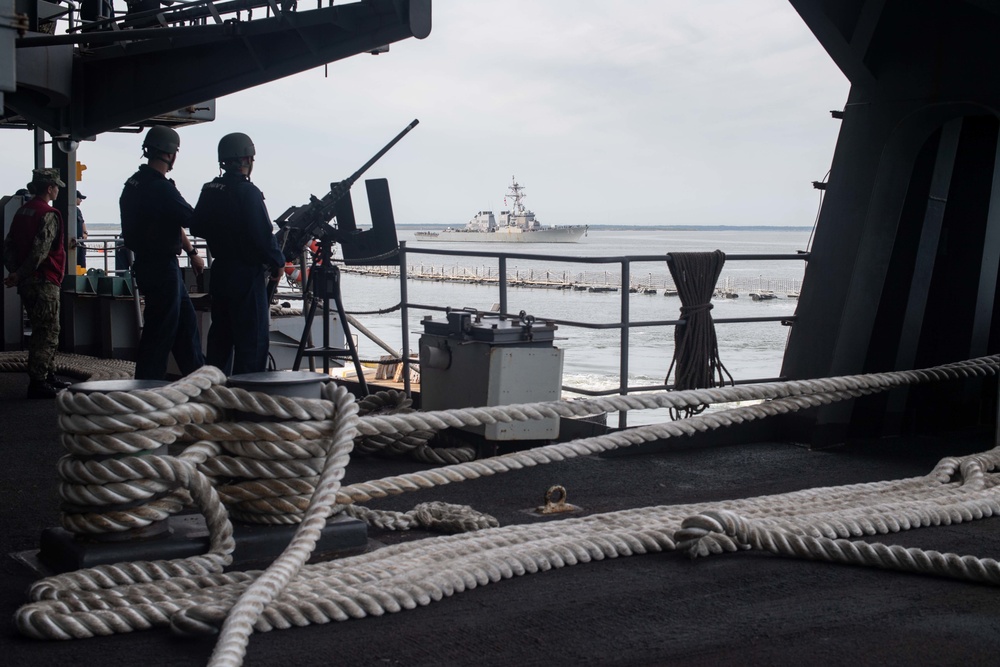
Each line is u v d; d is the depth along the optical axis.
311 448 3.68
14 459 5.60
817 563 3.75
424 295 40.38
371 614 3.12
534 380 5.87
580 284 55.84
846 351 6.39
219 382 3.64
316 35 8.52
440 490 5.12
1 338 10.70
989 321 6.72
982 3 5.30
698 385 6.49
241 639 2.64
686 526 3.80
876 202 6.25
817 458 6.02
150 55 10.27
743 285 56.84
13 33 7.20
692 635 2.99
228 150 6.29
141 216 6.61
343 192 6.99
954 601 3.32
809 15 6.07
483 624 3.07
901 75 6.05
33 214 7.74
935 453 6.18
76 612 2.97
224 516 3.50
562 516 4.61
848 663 2.78
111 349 10.04
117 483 3.35
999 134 6.35
